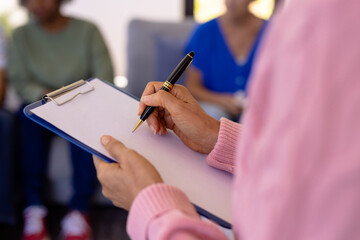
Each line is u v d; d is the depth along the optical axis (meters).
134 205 0.46
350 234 0.28
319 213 0.29
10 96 2.08
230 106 1.84
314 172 0.29
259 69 0.33
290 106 0.30
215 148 0.67
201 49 1.91
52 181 1.97
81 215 1.89
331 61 0.28
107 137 0.60
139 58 2.06
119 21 2.71
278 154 0.30
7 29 2.29
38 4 1.83
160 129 0.71
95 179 1.93
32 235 1.83
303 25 0.29
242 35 1.87
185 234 0.40
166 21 2.13
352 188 0.27
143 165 0.53
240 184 0.35
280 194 0.30
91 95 0.73
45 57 1.93
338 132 0.28
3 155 1.82
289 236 0.30
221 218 0.57
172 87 0.75
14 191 2.00
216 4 2.63
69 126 0.65
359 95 0.27
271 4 2.37
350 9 0.28
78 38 1.94
